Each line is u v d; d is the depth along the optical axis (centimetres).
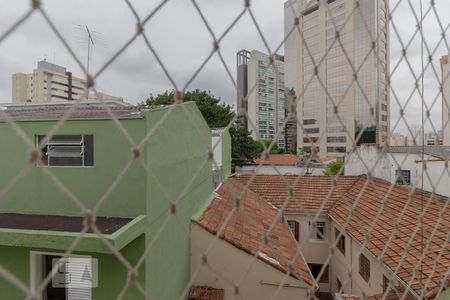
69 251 131
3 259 442
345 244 914
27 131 501
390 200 873
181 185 613
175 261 564
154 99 2069
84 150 493
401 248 613
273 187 1217
